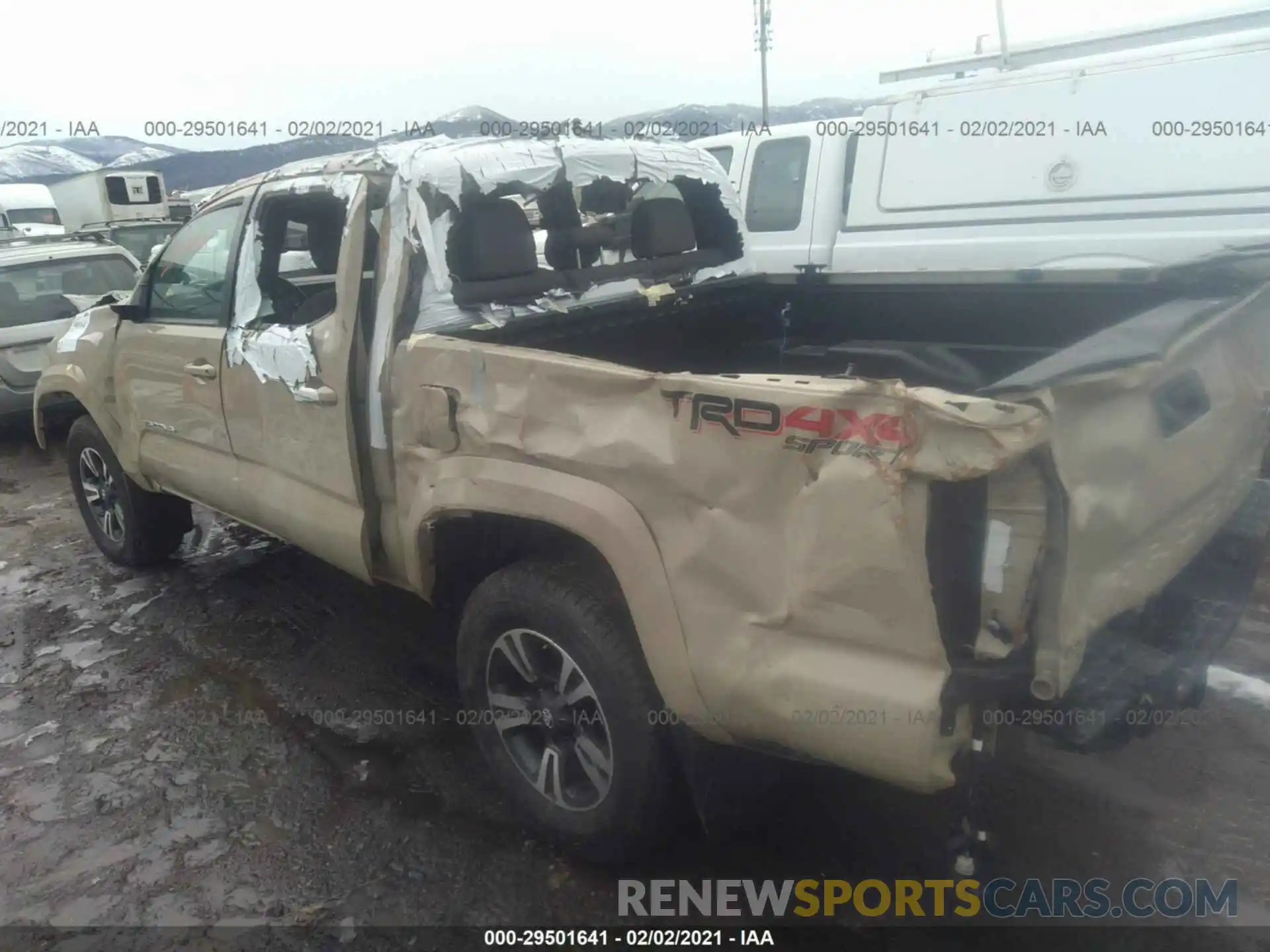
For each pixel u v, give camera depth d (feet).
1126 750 10.18
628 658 7.86
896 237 18.79
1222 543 8.73
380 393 9.45
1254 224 14.35
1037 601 5.71
